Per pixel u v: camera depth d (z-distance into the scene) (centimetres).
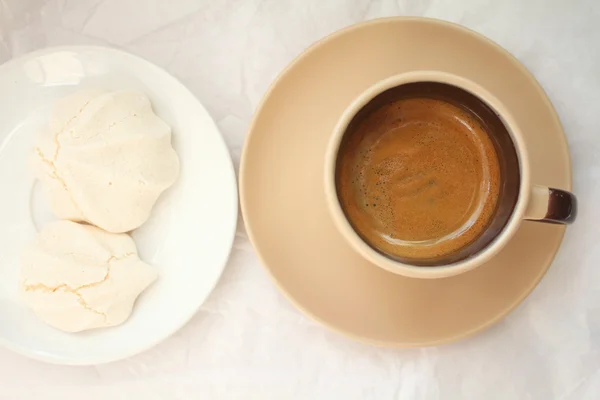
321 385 39
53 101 38
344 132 31
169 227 37
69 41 39
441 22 34
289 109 34
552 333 38
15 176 38
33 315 37
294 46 39
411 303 35
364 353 39
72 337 37
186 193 37
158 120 37
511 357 39
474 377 39
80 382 39
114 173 36
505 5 38
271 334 39
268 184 35
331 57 34
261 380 39
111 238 37
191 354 39
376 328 35
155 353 39
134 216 37
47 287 37
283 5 38
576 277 38
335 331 35
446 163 34
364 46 34
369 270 35
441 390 39
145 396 39
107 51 37
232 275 39
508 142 31
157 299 37
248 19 39
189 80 39
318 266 35
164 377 39
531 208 30
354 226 33
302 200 35
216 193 37
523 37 38
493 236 31
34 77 37
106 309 36
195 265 37
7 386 39
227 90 39
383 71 34
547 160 35
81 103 37
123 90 37
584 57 38
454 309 35
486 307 35
